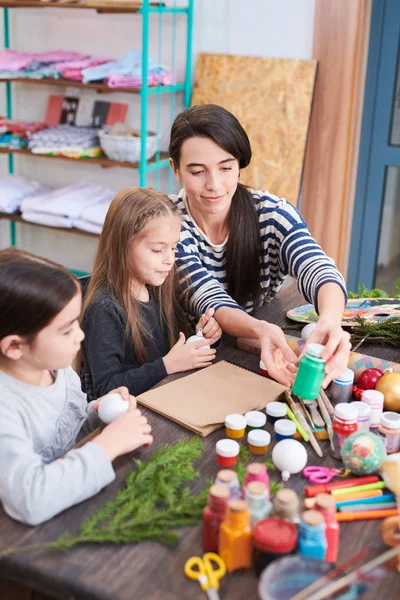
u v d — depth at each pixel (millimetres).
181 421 1161
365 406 1115
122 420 1092
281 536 826
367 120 2904
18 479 945
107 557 865
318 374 1096
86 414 1242
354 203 3051
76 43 3240
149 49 3092
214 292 1551
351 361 1339
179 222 1520
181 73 3074
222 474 917
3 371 1095
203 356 1418
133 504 943
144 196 1500
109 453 1021
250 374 1337
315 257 1527
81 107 3281
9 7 3154
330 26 2691
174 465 1031
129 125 3242
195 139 1452
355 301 1711
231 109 2957
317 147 2857
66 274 1044
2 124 3215
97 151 3023
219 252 1668
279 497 877
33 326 1003
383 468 1004
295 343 1410
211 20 2945
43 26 3289
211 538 867
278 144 2883
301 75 2785
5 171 3619
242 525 834
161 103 3158
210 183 1484
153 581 829
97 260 1572
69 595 829
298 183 2873
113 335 1507
